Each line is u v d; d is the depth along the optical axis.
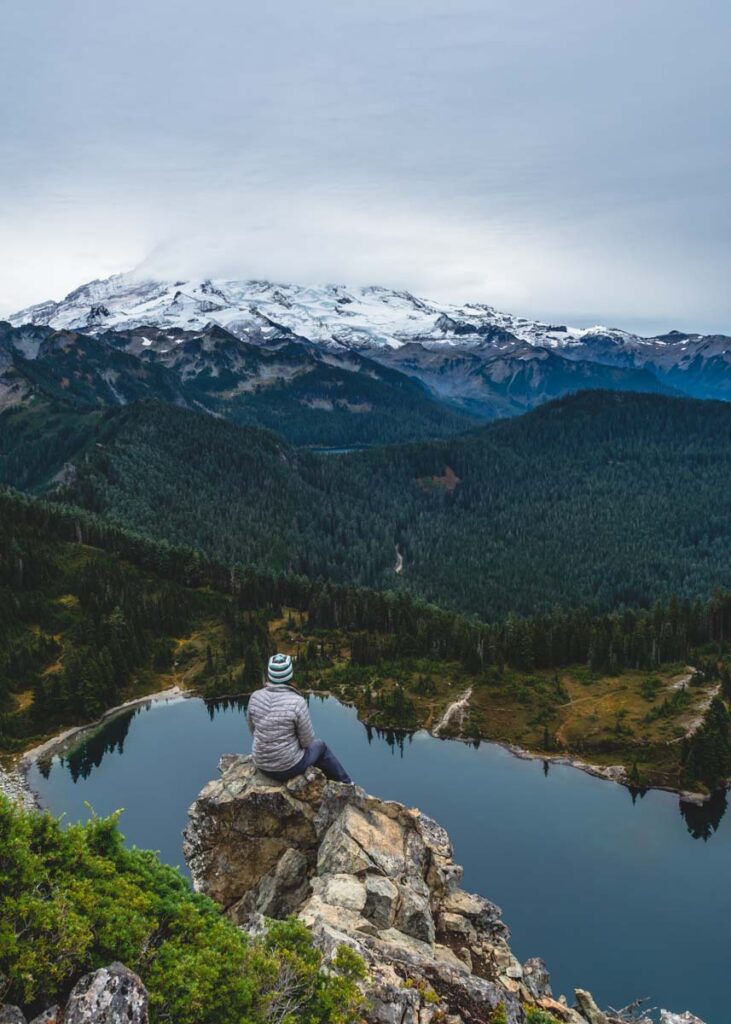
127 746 127.06
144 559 199.62
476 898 23.17
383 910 19.64
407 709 139.38
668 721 126.06
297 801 22.61
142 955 15.64
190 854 22.80
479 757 124.12
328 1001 15.57
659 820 101.44
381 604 189.12
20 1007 13.66
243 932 18.09
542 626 164.62
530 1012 18.70
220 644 171.38
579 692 145.12
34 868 16.14
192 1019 14.66
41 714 132.88
